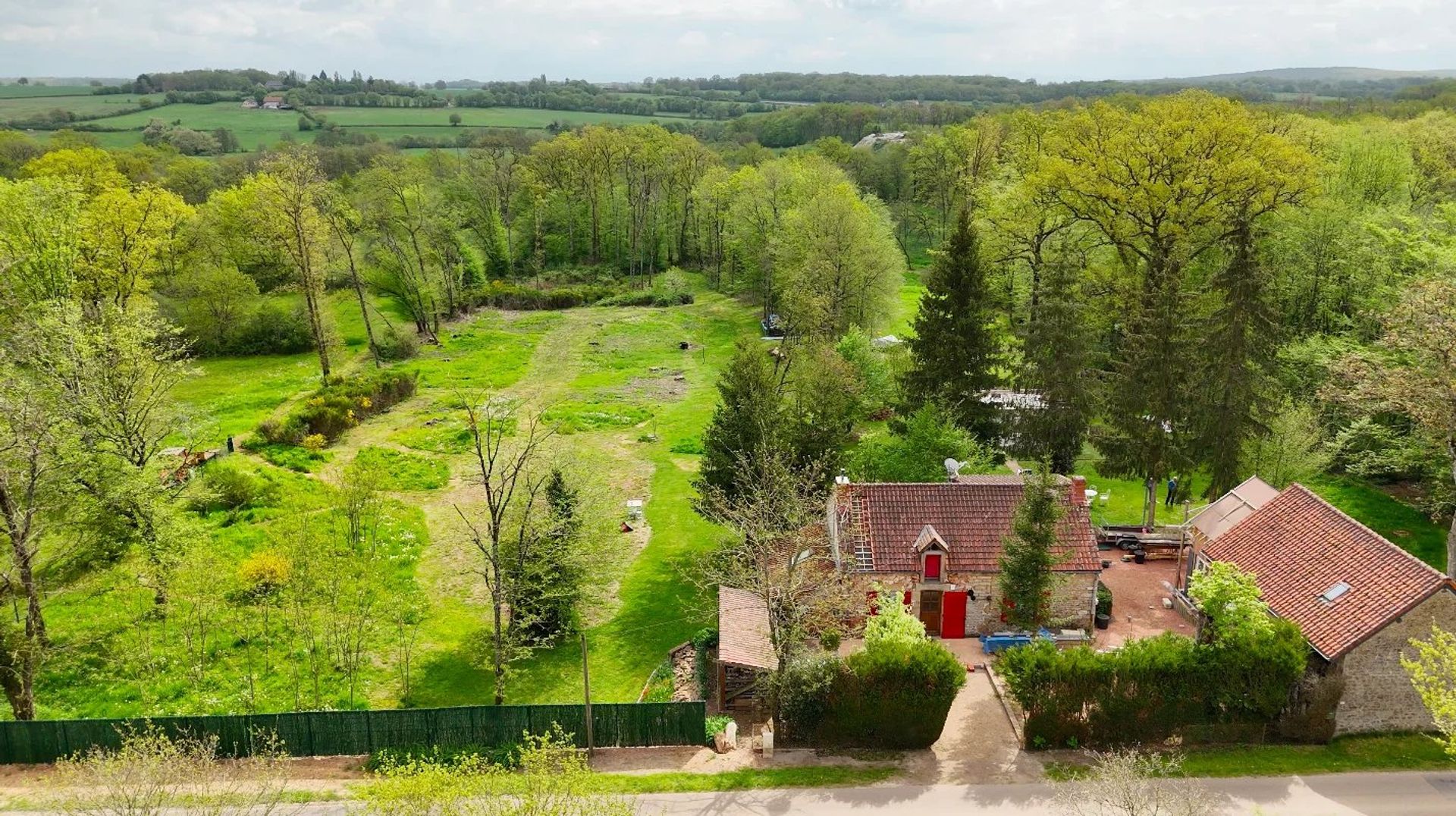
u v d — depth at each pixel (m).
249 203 93.75
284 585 42.97
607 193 129.50
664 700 36.69
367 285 97.50
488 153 130.12
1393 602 30.75
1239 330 47.41
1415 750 31.17
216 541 48.47
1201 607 33.38
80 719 34.50
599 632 42.66
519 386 80.56
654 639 42.00
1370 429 48.12
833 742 32.81
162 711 35.97
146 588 40.66
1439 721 26.56
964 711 34.59
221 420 69.19
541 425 68.69
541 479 41.12
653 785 30.41
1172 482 53.41
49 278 62.66
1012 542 36.59
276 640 40.78
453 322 102.50
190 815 28.09
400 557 48.81
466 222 119.31
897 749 32.47
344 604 40.25
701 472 48.66
